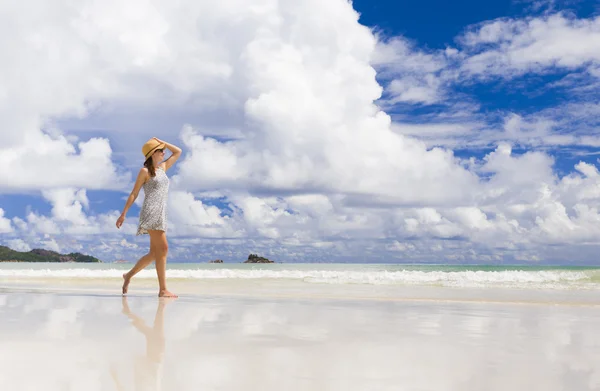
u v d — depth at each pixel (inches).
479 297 252.7
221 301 199.0
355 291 294.4
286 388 59.8
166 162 234.1
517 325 132.5
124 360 73.9
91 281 394.6
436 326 126.0
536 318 151.7
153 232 223.9
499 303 212.8
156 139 231.8
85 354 78.2
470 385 63.2
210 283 391.2
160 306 169.0
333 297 234.4
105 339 93.7
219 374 66.2
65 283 353.1
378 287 345.7
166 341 92.8
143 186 226.7
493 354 86.3
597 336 112.8
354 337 103.5
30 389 56.5
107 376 63.4
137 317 132.3
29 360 72.9
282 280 457.7
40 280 405.1
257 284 380.5
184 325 117.3
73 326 111.5
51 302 177.9
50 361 72.4
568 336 112.0
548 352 89.5
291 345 91.7
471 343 98.6
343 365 74.2
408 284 398.3
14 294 221.1
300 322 128.6
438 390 60.3
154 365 70.7
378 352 86.0
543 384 64.5
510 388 62.0
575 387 63.1
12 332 101.1
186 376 64.5
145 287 308.0
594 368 75.2
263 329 113.4
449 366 75.0
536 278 564.4
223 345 89.9
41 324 113.8
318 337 102.4
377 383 63.4
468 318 147.7
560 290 322.3
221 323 123.1
